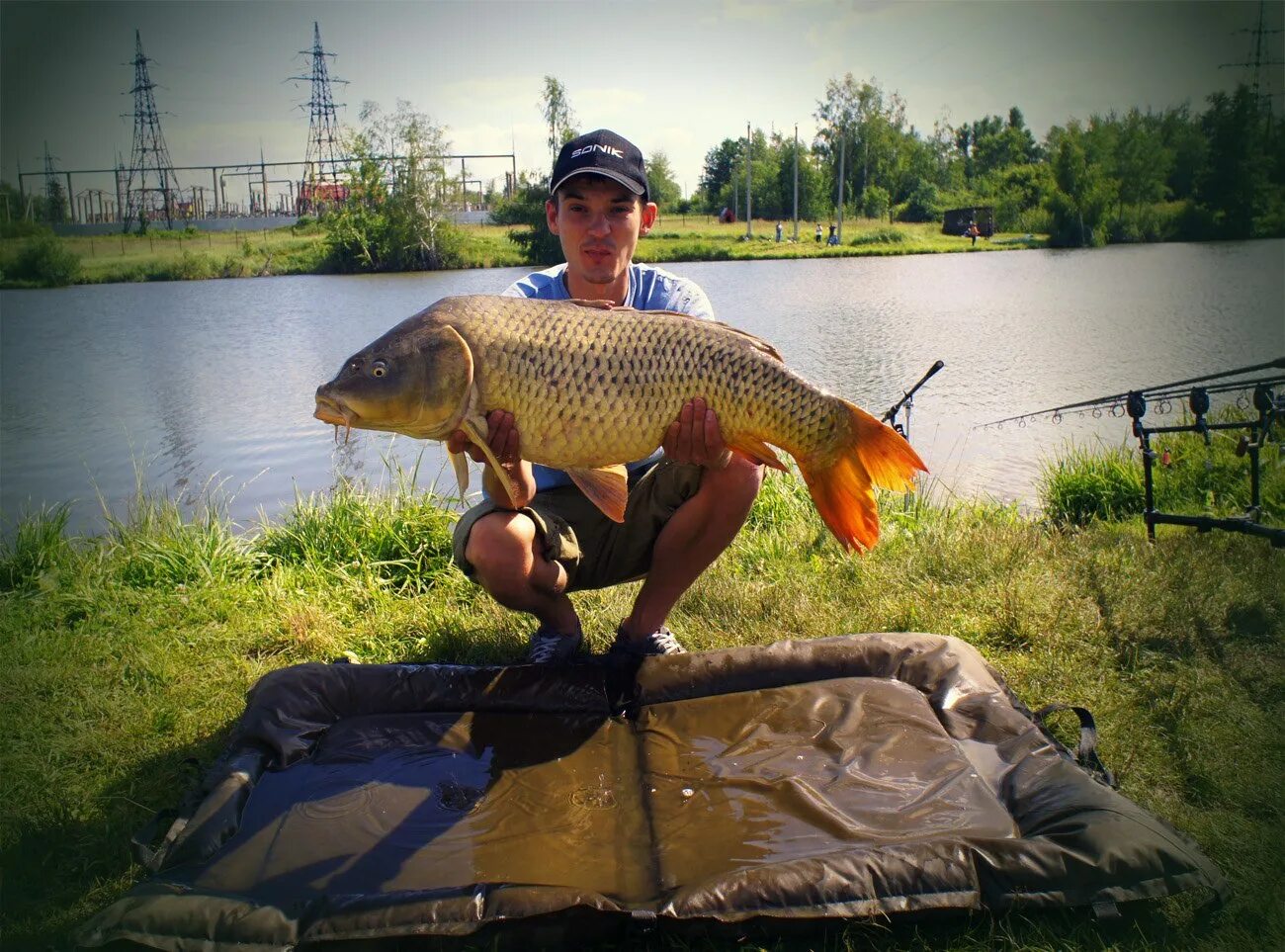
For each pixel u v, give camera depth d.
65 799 2.55
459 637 3.47
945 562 3.94
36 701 3.11
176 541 4.57
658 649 3.17
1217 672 2.95
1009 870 1.91
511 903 1.83
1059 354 14.20
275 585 4.09
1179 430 4.20
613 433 2.39
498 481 2.72
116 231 50.00
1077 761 2.40
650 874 2.00
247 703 2.63
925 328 17.47
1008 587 3.55
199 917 1.82
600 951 1.85
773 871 1.90
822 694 2.66
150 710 3.05
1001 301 21.66
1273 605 3.37
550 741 2.54
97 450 10.17
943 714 2.57
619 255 2.99
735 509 2.97
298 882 1.99
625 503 2.55
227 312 25.11
